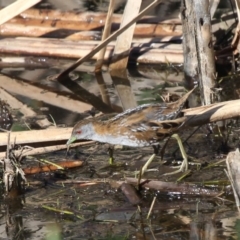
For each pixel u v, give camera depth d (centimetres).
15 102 1405
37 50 1659
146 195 1006
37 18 1753
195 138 1182
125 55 1569
